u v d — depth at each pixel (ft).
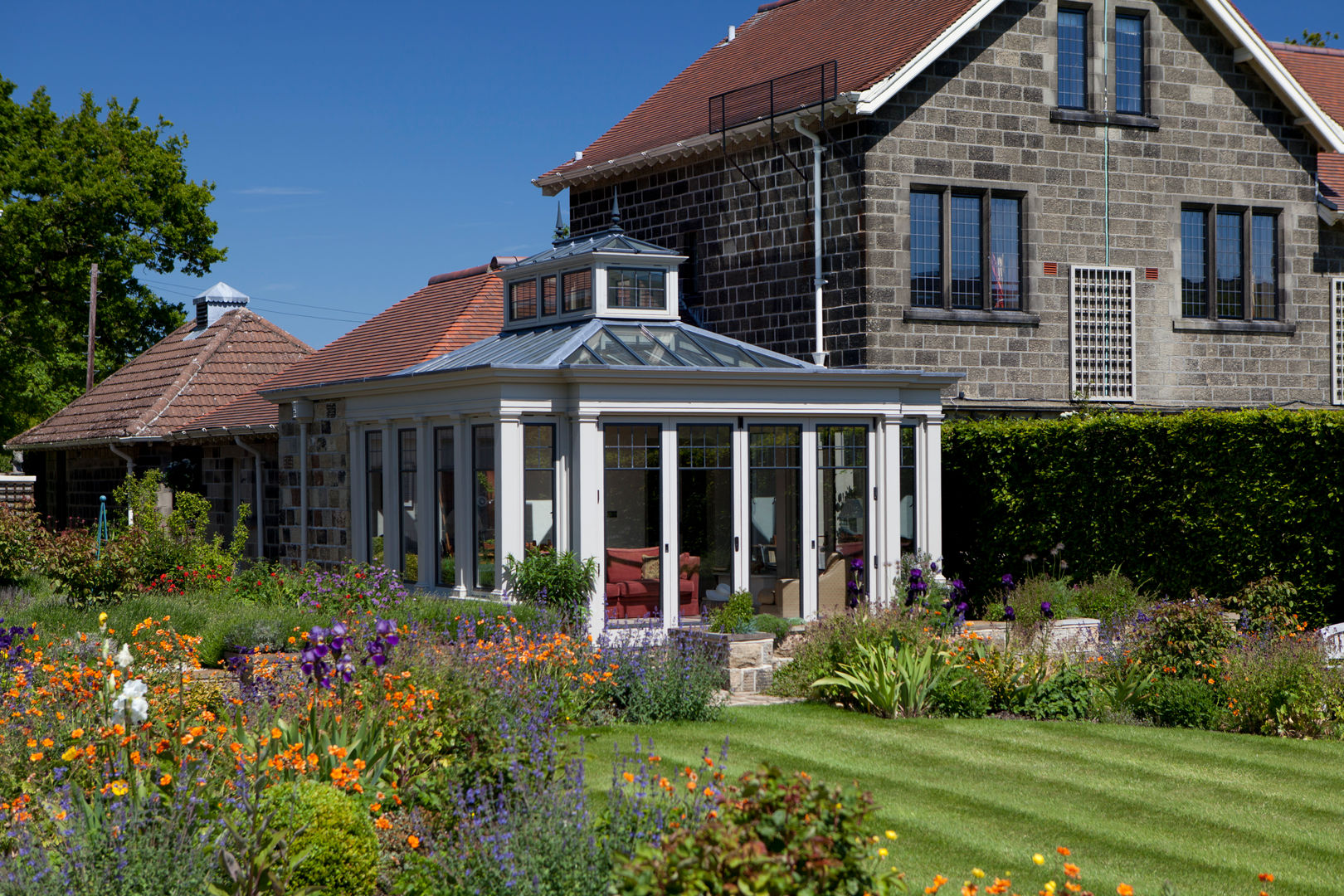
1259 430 61.72
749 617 59.26
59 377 164.55
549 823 25.94
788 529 63.82
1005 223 79.30
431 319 84.64
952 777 38.65
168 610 59.26
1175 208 83.82
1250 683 47.16
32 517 87.66
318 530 78.02
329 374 86.48
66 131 157.38
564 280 70.85
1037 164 79.66
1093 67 81.35
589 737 41.88
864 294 74.90
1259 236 87.15
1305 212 87.97
